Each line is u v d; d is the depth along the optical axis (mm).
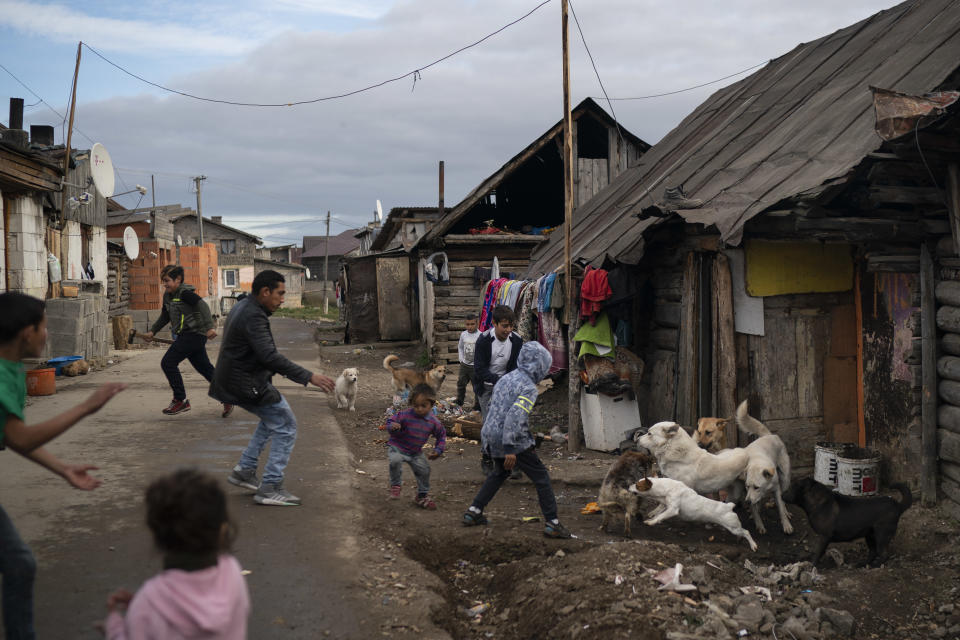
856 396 7336
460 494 6781
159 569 4227
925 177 6082
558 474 7371
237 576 2150
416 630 3742
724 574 4758
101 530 4855
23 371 2814
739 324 7133
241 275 52031
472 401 11859
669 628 3799
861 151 6664
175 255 29594
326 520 5277
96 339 13664
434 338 16328
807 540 5902
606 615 3885
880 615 4480
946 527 5836
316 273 66938
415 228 21594
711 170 8945
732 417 7027
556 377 10805
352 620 3785
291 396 11266
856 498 5332
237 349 5277
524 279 11391
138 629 1969
